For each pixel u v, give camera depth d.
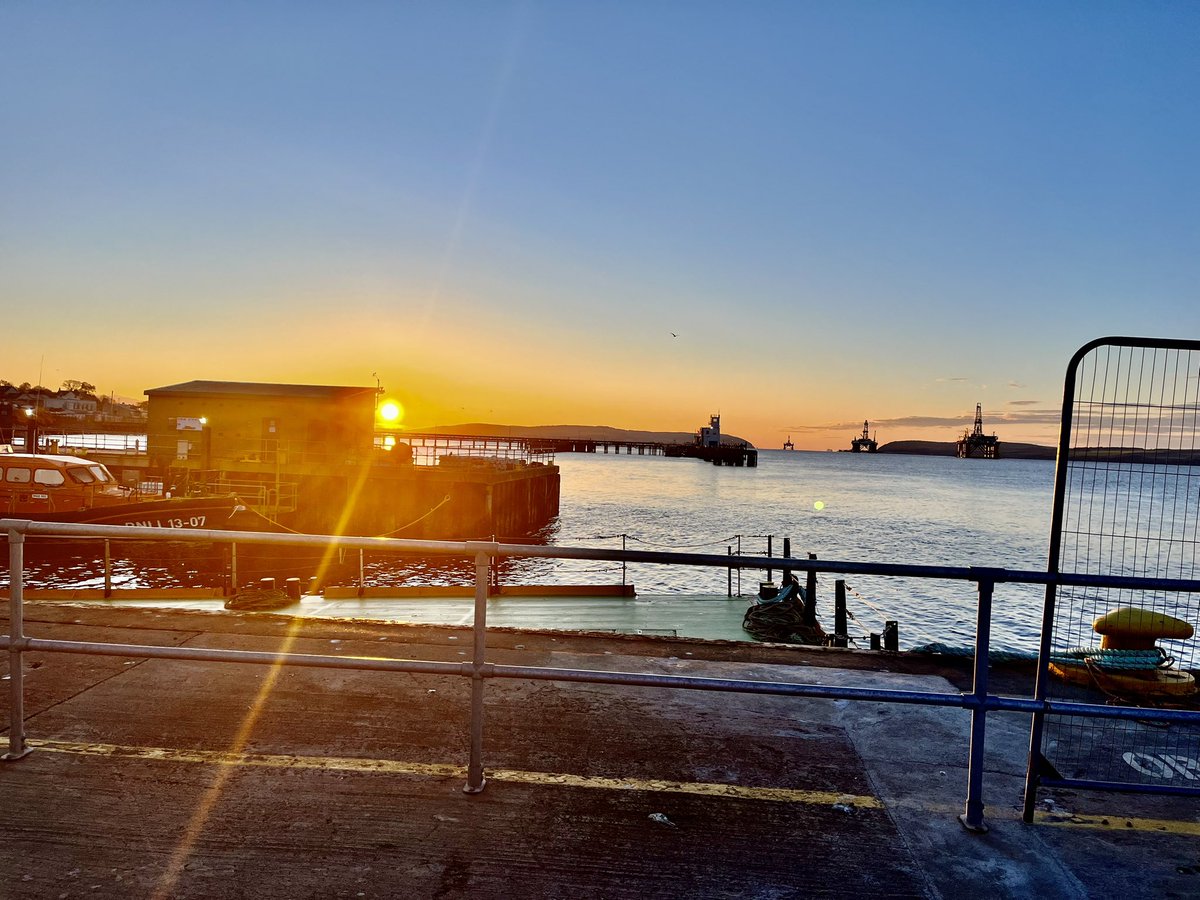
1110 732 4.53
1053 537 3.37
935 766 4.01
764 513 61.22
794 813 3.46
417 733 4.18
